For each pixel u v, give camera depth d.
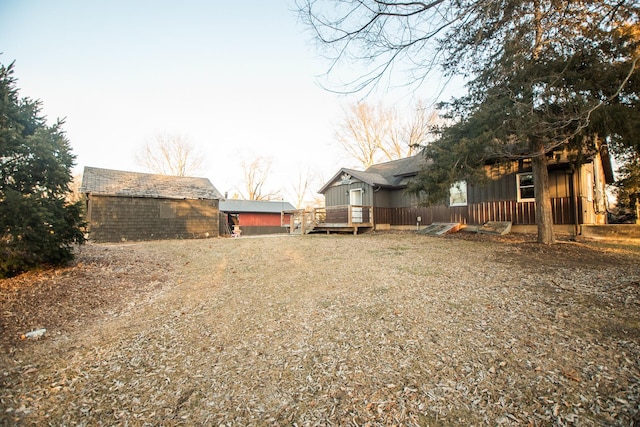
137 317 4.28
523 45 5.56
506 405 2.29
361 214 16.92
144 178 19.23
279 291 5.36
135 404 2.44
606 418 2.11
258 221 32.50
